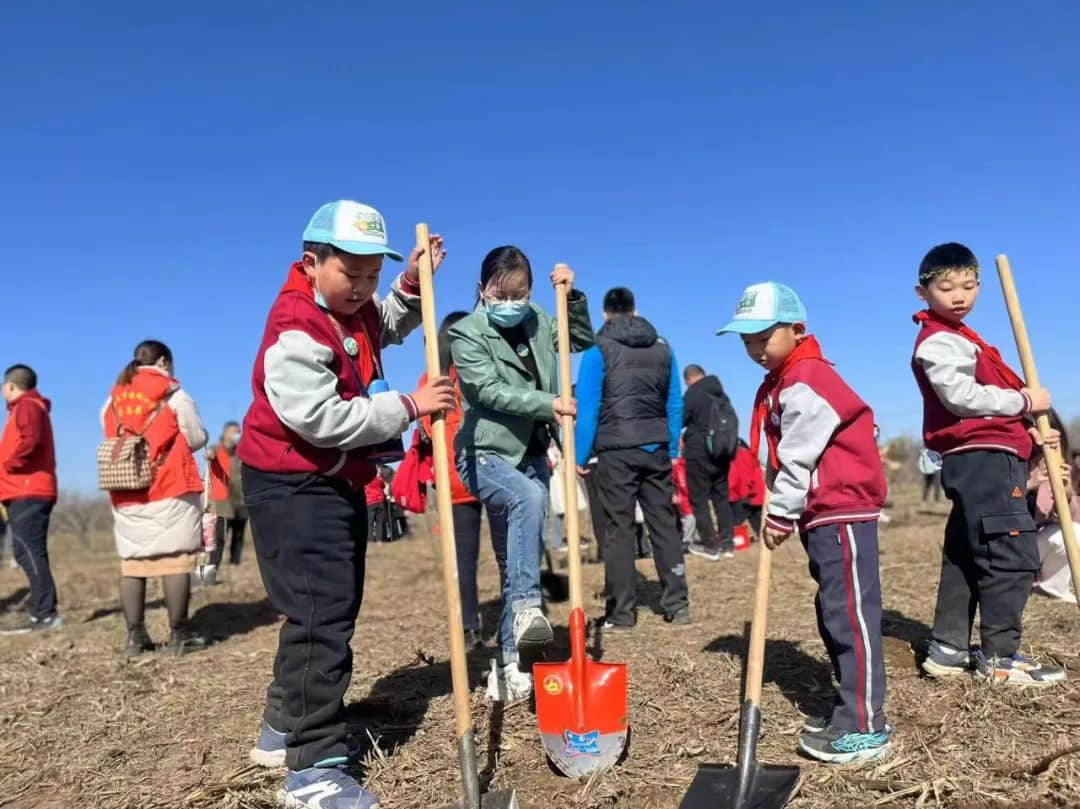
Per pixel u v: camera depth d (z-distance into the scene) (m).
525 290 3.82
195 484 5.83
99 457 5.75
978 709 3.38
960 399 3.56
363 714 3.90
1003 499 3.62
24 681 5.15
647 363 5.45
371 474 3.04
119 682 4.98
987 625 3.72
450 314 5.08
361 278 2.91
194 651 5.83
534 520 3.76
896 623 5.01
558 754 3.09
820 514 3.08
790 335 3.18
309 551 2.89
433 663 4.79
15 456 7.07
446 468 2.94
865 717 3.04
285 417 2.76
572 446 3.42
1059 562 5.40
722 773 2.94
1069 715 3.28
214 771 3.41
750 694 2.93
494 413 3.87
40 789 3.39
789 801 2.78
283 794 2.99
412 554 12.29
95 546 22.39
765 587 3.00
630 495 5.44
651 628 5.36
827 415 3.01
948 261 3.58
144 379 5.80
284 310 2.85
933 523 11.99
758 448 3.36
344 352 2.91
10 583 11.05
